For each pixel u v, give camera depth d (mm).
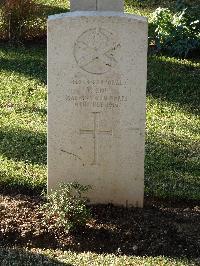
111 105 2465
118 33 2395
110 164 2525
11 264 2201
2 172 2781
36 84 3811
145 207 2607
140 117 2475
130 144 2504
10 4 4391
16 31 4410
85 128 2484
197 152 3053
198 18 4297
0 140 3102
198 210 2619
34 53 4242
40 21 4512
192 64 4121
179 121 3422
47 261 2225
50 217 2465
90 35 2395
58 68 2422
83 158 2516
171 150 3059
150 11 5043
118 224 2465
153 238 2396
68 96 2451
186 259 2264
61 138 2494
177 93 3744
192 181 2789
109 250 2359
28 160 2902
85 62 2418
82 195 2555
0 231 2402
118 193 2561
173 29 4273
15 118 3357
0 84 3793
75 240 2385
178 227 2459
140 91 2449
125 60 2420
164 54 4270
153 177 2795
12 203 2570
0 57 4160
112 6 2555
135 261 2240
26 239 2389
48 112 2467
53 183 2539
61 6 5008
